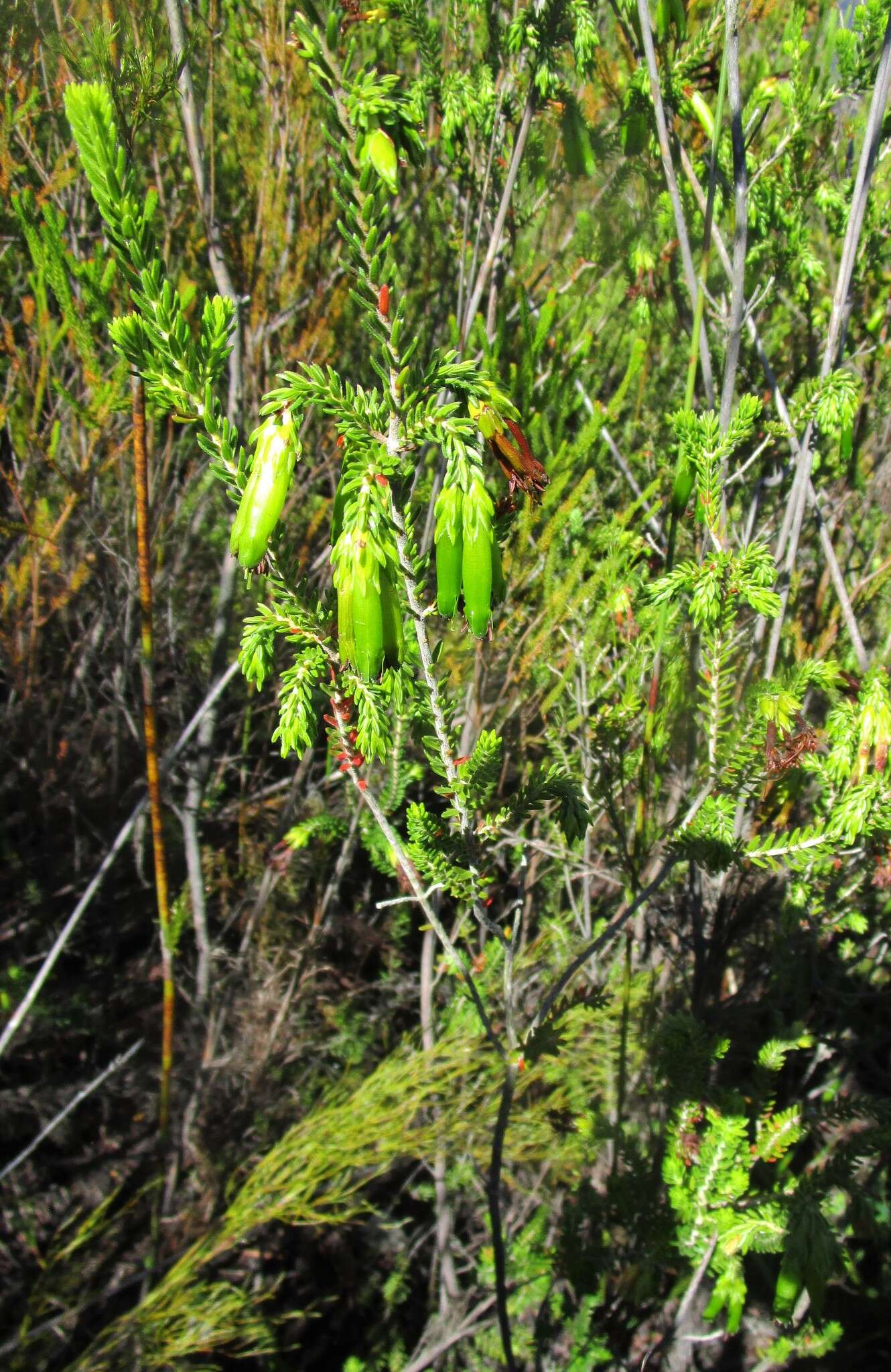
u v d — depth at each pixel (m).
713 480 1.38
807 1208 1.57
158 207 2.23
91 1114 2.97
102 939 3.17
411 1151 2.19
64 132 2.17
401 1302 2.80
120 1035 2.98
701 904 2.16
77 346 1.61
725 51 1.37
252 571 0.98
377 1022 3.08
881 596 2.49
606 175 2.04
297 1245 2.84
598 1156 2.60
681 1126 1.79
